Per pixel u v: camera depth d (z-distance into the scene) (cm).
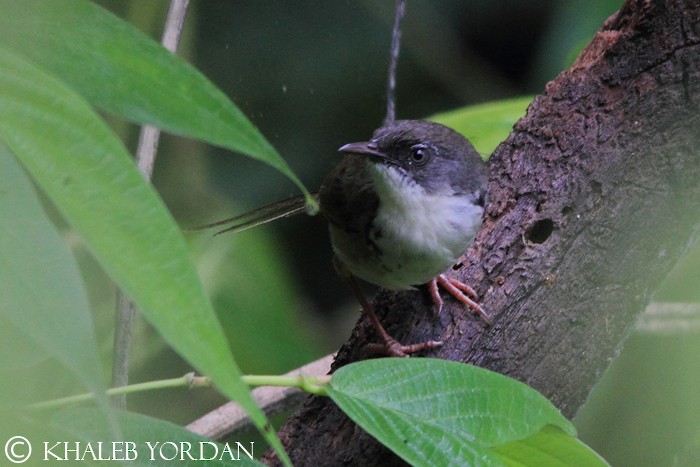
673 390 654
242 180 1298
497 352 683
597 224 692
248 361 1006
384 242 751
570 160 719
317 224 1403
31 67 250
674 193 689
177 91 290
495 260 715
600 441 777
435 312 725
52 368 364
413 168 752
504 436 397
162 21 1038
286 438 662
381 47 1370
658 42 712
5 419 258
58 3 298
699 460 651
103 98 295
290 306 1060
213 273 1034
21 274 235
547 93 762
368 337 753
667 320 757
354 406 380
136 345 937
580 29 1131
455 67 1397
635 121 706
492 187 758
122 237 246
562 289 684
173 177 1173
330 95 1357
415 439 375
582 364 679
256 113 1348
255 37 1340
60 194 246
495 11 1383
